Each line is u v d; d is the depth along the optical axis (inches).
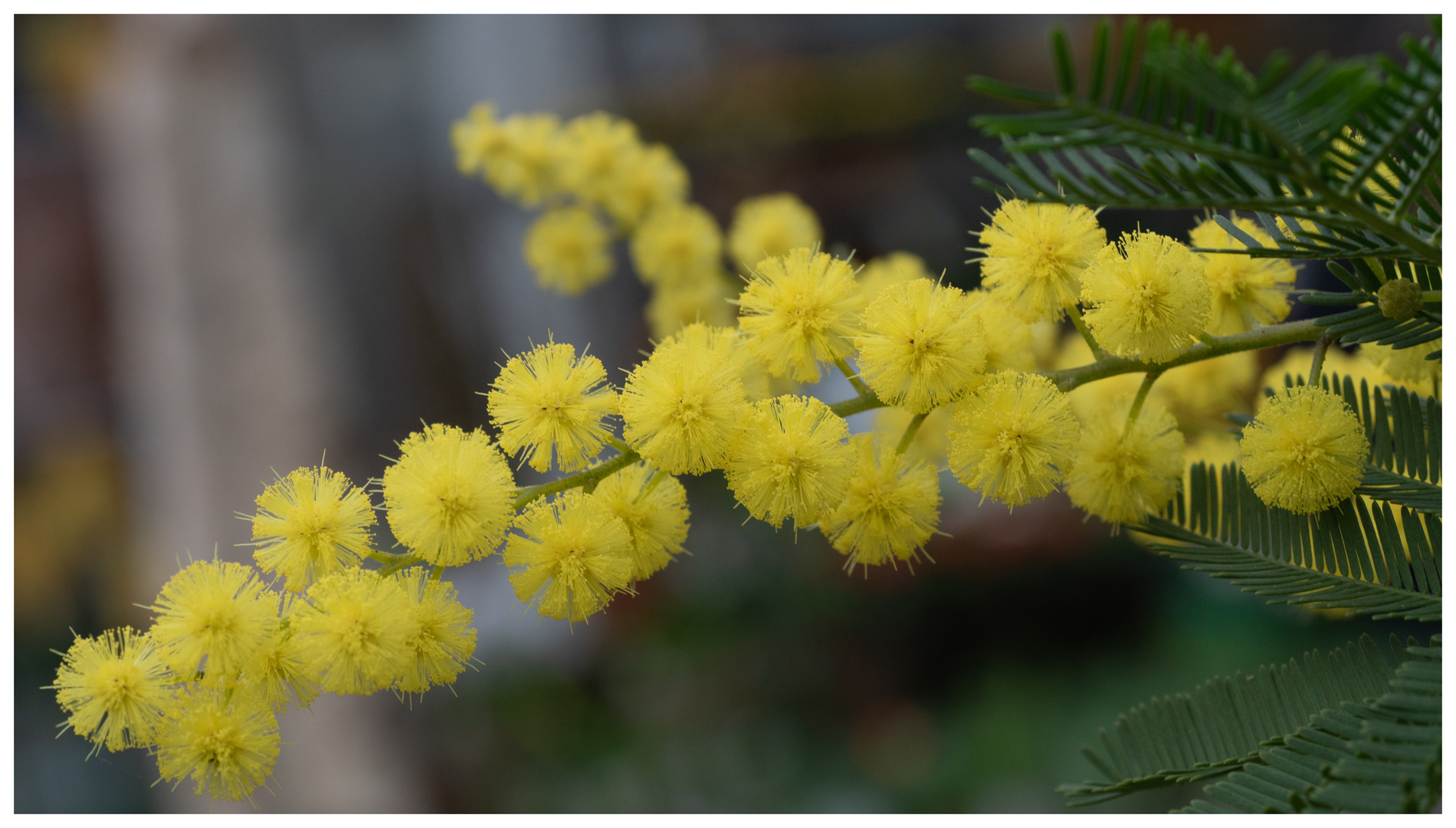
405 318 24.1
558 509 7.0
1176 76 5.8
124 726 6.9
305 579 7.0
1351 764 6.3
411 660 6.9
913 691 20.4
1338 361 7.7
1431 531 6.8
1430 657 6.4
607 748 21.0
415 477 6.9
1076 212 7.0
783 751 20.1
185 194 22.3
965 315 6.9
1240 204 6.2
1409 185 6.2
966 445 6.9
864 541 7.1
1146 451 7.1
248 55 22.4
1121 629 19.5
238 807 18.7
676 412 6.8
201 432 22.4
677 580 22.0
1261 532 7.0
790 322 7.0
